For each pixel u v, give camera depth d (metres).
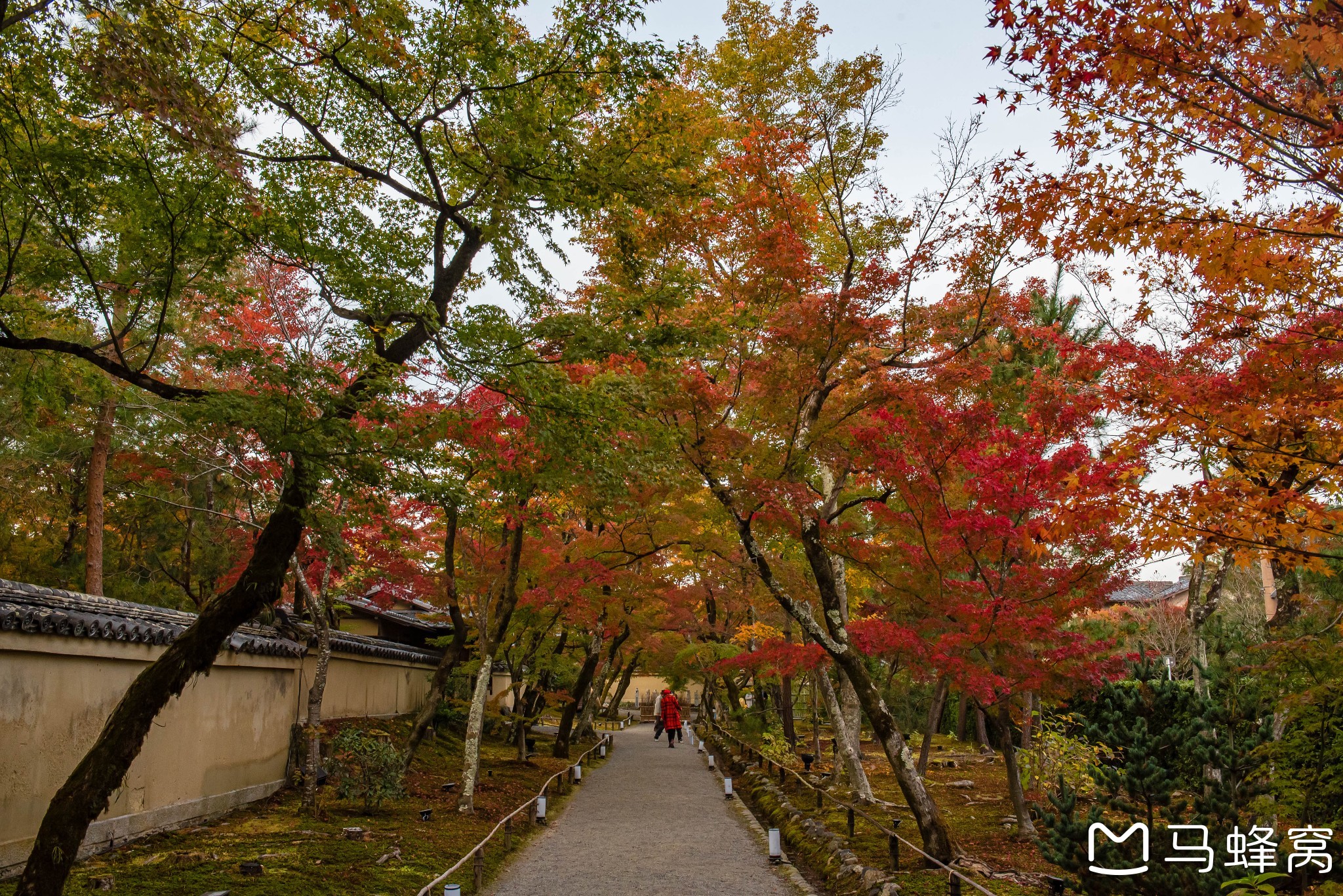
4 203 6.76
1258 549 6.34
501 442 10.05
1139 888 6.63
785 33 11.34
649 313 10.15
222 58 7.44
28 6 6.09
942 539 9.96
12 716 7.86
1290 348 5.56
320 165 8.87
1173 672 17.69
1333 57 3.90
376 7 7.17
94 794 6.27
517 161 8.01
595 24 7.59
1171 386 6.01
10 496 16.41
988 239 9.02
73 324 7.86
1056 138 5.38
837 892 8.55
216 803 11.24
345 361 8.19
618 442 9.20
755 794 15.70
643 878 9.23
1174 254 5.79
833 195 11.18
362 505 7.44
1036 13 4.66
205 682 11.11
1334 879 6.50
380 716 20.08
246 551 15.18
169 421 10.88
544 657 19.47
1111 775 8.05
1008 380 11.02
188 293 7.93
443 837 10.82
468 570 15.00
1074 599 9.49
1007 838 10.37
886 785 15.62
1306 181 5.09
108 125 6.96
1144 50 4.62
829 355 9.89
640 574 17.52
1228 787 8.20
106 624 8.95
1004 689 9.66
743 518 10.37
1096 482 6.44
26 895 5.93
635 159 8.61
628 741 31.52
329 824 11.12
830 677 16.72
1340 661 7.75
